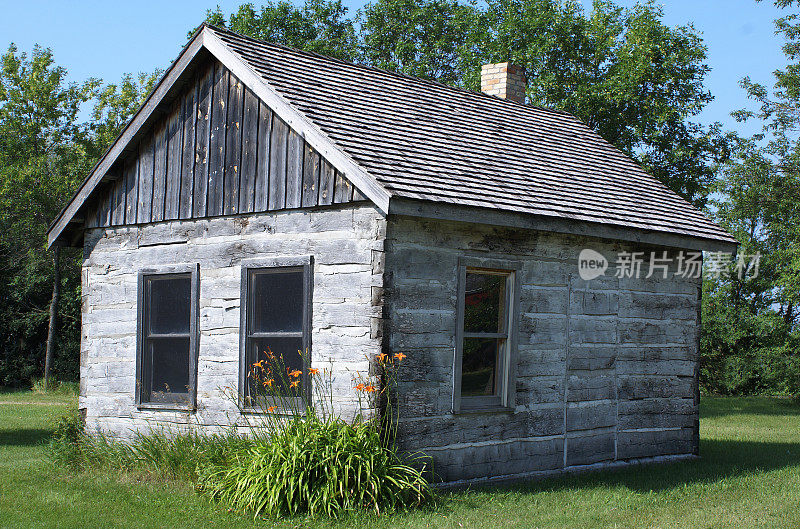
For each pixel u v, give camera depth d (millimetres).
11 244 30203
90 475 10258
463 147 11172
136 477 9914
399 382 8891
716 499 9508
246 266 10281
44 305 31000
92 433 11750
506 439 10039
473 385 9859
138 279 11547
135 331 11539
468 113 13352
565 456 10758
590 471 11039
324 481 8195
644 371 11945
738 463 12453
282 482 8047
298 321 9812
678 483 10469
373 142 9609
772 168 30047
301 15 33469
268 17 32156
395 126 10719
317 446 8328
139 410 11352
